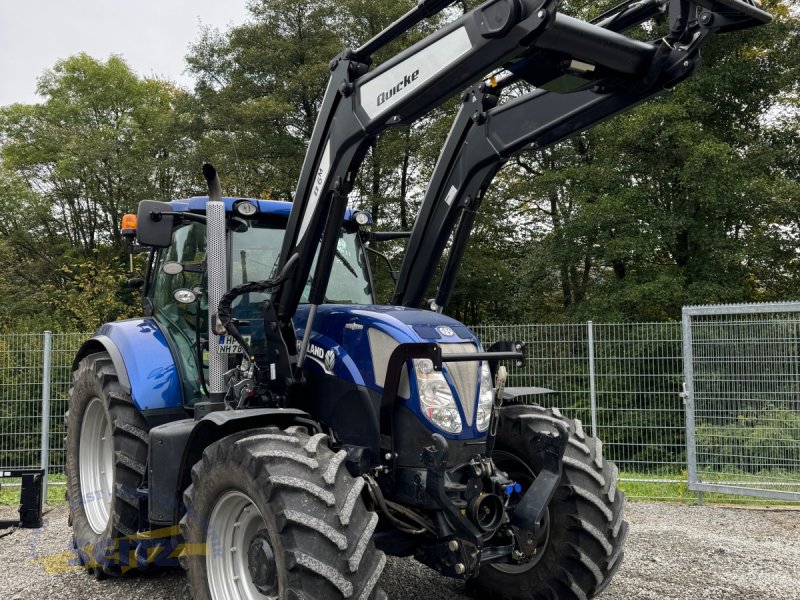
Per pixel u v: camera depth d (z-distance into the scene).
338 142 3.39
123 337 4.62
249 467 2.95
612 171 16.64
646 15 3.16
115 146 27.67
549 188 18.91
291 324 3.72
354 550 2.73
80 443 5.12
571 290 20.12
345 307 3.82
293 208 3.68
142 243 3.91
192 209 4.51
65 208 31.09
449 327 3.49
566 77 2.94
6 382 7.95
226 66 22.73
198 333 4.22
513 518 3.30
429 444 3.22
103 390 4.54
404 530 3.31
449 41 2.82
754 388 7.22
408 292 4.36
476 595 4.13
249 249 4.22
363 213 4.63
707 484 7.22
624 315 16.38
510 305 20.02
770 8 16.81
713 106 16.48
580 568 3.54
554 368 8.13
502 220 21.19
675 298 15.48
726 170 15.18
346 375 3.48
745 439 7.24
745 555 5.28
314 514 2.77
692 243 17.09
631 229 16.36
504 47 2.62
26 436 7.94
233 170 20.14
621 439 7.92
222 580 3.27
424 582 4.40
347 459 3.33
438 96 2.94
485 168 4.00
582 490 3.54
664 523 6.40
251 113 20.06
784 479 7.07
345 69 3.36
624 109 3.25
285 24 22.08
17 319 20.61
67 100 30.58
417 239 4.33
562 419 4.01
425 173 21.33
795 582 4.62
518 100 3.76
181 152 22.67
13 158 30.75
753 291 17.83
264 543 3.09
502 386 3.42
